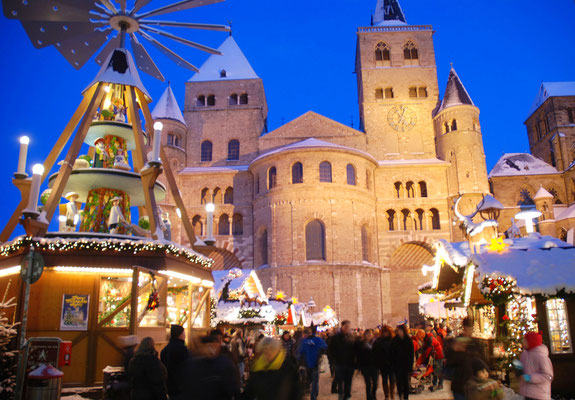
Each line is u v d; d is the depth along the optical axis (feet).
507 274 49.26
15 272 47.47
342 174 164.66
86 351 46.62
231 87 212.43
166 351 29.91
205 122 207.62
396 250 184.96
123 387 29.53
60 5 57.88
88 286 48.21
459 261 58.65
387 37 210.59
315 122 198.49
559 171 204.33
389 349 42.78
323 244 158.71
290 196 161.79
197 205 188.44
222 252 186.70
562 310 50.03
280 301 101.04
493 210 65.00
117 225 55.77
